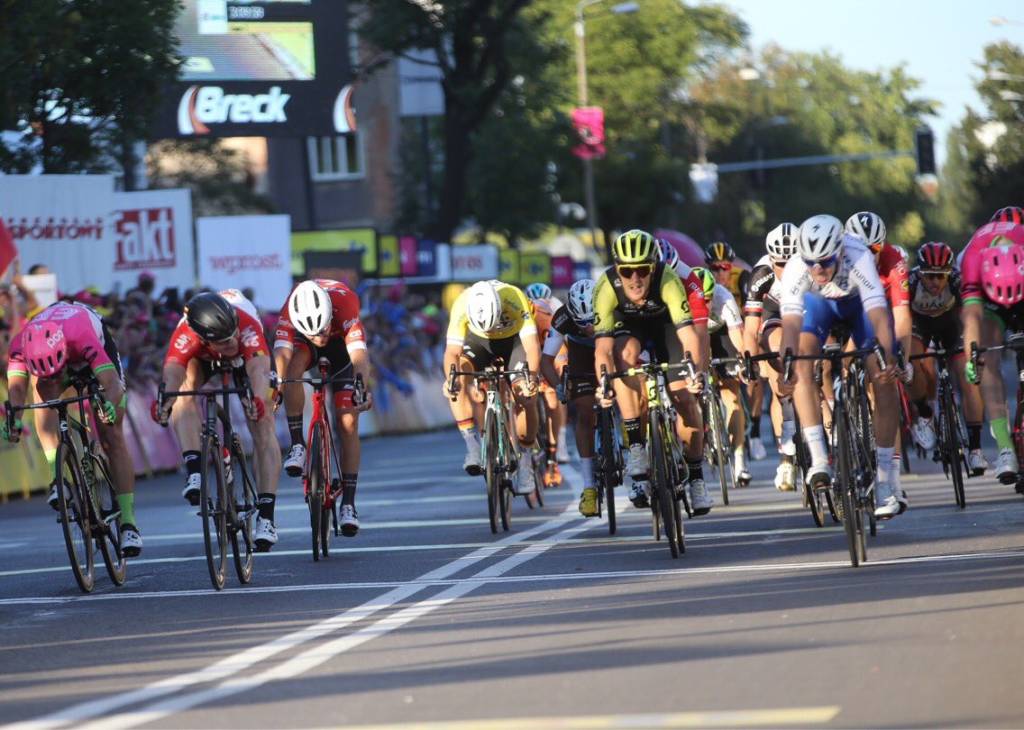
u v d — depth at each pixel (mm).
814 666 18922
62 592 29844
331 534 38312
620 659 20000
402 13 118500
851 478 27031
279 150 158125
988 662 18656
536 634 22203
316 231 97000
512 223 150750
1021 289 32812
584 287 36844
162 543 38562
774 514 37188
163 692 19312
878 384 28672
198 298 29062
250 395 29734
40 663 21938
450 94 122812
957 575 25344
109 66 68125
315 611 25609
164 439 67312
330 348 34531
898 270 29906
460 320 38062
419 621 24000
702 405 39562
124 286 70625
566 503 44438
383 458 69812
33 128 69375
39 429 29328
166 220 70875
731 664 19297
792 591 24703
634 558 30359
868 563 27391
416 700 18141
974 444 38750
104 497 30562
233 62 86062
